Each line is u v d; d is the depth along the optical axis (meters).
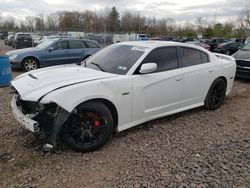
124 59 4.20
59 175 2.99
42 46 10.90
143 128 4.38
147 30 66.00
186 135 4.18
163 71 4.29
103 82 3.50
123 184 2.87
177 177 3.01
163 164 3.27
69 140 3.32
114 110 3.71
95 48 11.46
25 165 3.15
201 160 3.39
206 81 5.09
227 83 5.68
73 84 3.33
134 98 3.86
